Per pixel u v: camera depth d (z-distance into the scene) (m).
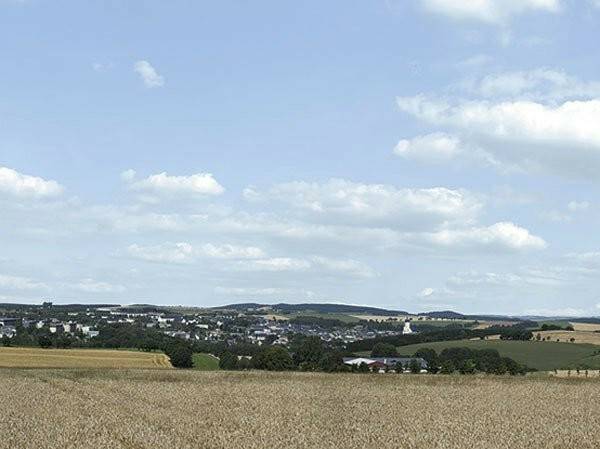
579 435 35.66
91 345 139.75
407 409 47.28
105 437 31.66
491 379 74.19
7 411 41.88
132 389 59.03
